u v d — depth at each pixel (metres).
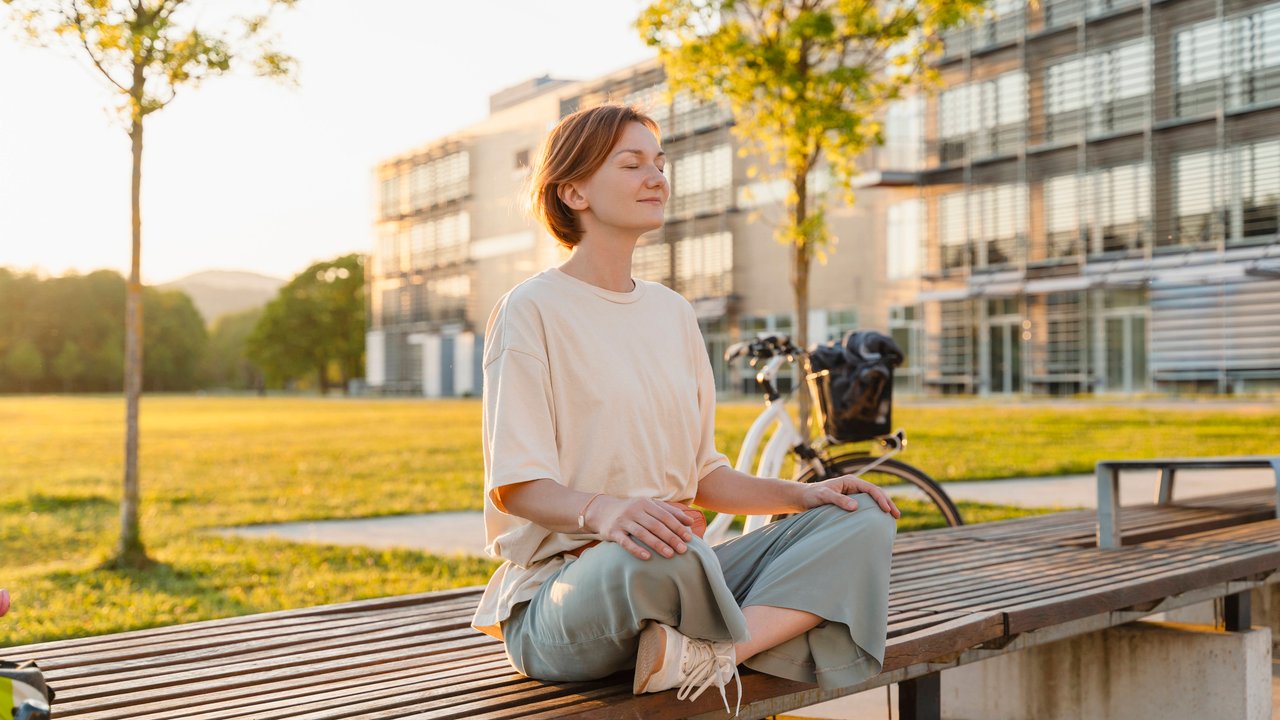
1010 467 11.16
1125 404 23.30
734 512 2.17
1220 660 3.34
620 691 1.89
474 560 6.57
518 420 1.85
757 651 1.84
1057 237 28.02
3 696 1.44
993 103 29.30
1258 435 14.47
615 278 2.04
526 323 1.91
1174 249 25.48
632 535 1.72
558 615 1.82
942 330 30.66
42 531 8.57
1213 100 24.92
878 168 31.16
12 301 94.81
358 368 82.12
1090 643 3.54
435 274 57.28
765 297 35.91
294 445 18.42
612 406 1.94
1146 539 4.00
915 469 4.57
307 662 2.29
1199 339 25.22
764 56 7.81
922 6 7.98
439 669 2.20
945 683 3.80
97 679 2.13
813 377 4.48
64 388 95.06
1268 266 23.58
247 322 115.50
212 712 1.88
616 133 1.96
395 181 60.69
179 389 102.62
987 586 3.07
